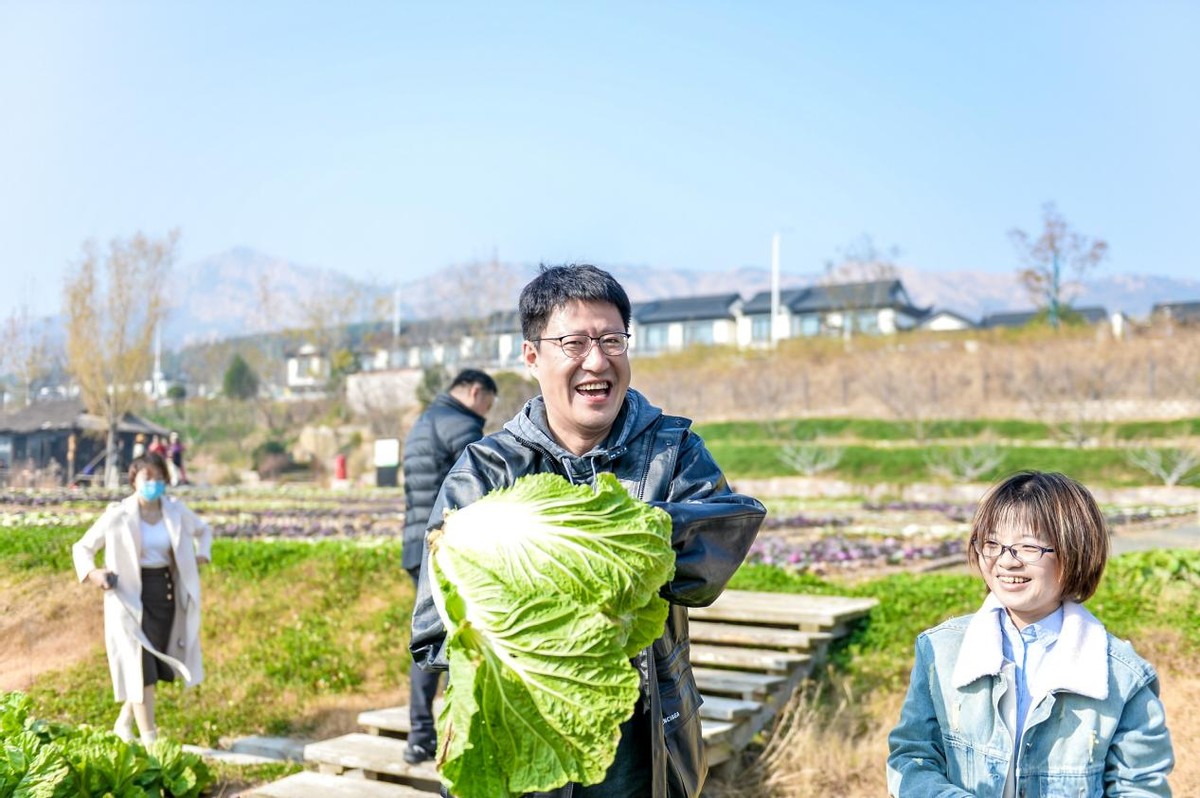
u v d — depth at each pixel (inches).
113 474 1856.5
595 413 121.3
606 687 94.4
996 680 126.0
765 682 297.3
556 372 120.7
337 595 431.5
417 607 117.3
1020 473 130.6
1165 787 119.5
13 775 209.5
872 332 2573.8
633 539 100.2
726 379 2023.9
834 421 1733.5
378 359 2938.0
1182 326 1825.8
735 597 381.1
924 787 127.5
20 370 2559.1
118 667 289.9
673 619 121.6
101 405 1877.5
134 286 1897.1
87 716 327.6
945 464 1373.0
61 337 2770.7
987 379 1781.5
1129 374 1675.7
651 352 3634.4
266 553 474.6
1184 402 1608.0
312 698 351.6
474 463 124.8
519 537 100.0
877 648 336.8
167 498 306.0
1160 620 332.5
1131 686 121.0
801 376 1988.2
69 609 411.5
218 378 3309.5
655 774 112.6
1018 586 125.5
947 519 916.6
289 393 2908.5
